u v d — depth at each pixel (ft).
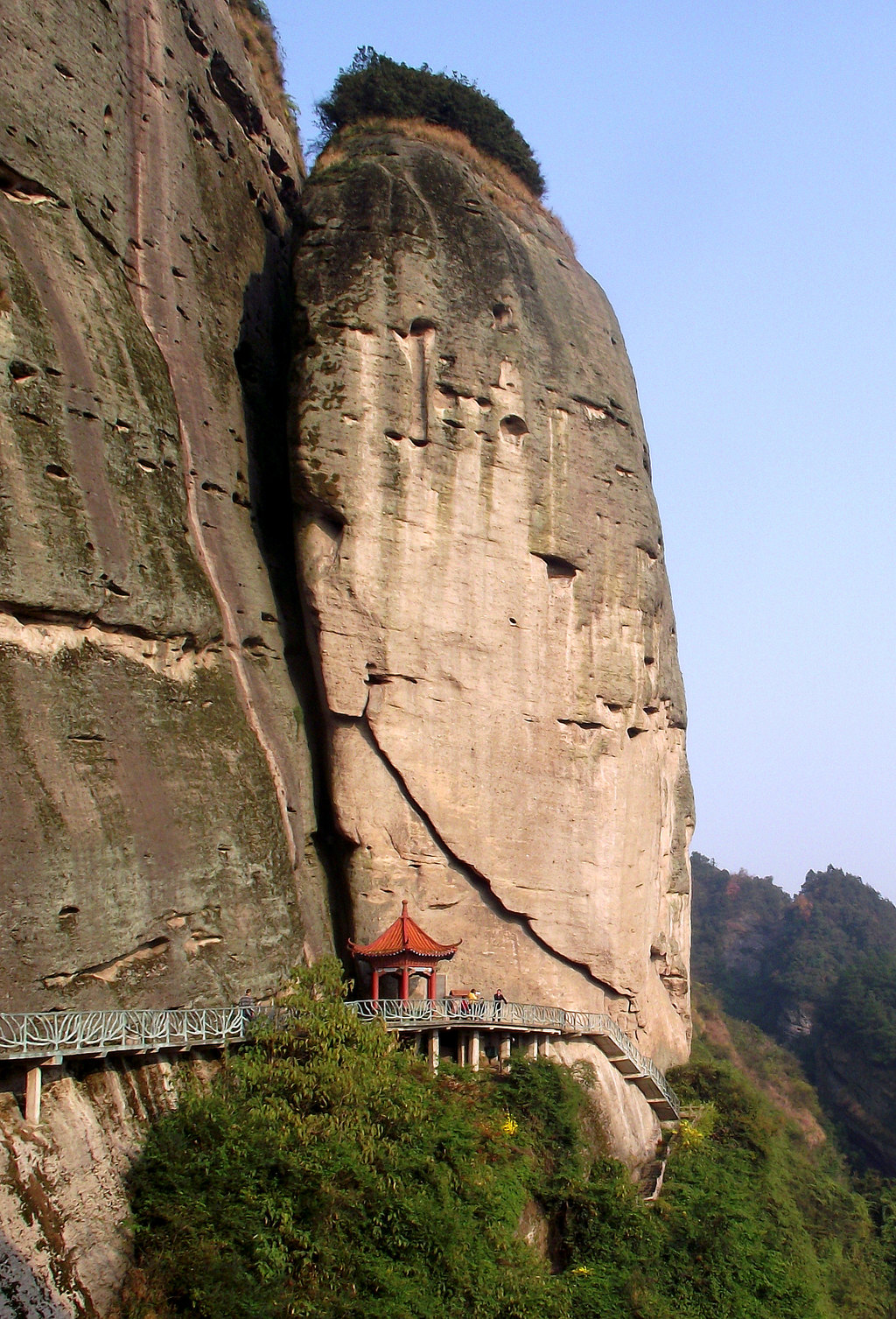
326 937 104.42
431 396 111.04
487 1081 100.89
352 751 106.73
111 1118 71.77
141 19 103.60
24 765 73.92
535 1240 90.58
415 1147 82.07
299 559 107.34
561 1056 110.63
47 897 72.90
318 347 108.37
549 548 116.16
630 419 128.57
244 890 89.97
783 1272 101.76
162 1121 74.28
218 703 93.71
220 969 86.38
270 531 111.65
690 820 147.02
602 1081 112.16
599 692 118.52
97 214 93.04
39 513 78.59
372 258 110.83
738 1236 102.83
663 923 134.21
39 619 78.69
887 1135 264.11
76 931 74.54
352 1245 73.41
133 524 87.10
